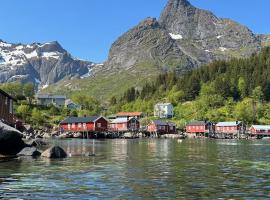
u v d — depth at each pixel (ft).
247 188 75.77
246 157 157.17
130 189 74.23
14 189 73.36
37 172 97.66
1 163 117.08
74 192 70.90
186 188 75.56
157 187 76.54
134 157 151.84
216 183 81.82
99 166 113.80
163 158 148.05
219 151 202.59
